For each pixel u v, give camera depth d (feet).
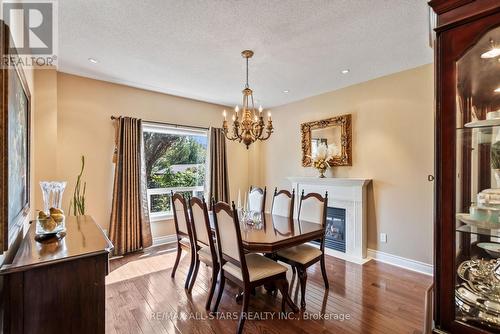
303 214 10.36
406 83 10.90
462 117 3.00
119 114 12.81
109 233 12.21
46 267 4.40
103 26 7.54
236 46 8.79
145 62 10.13
